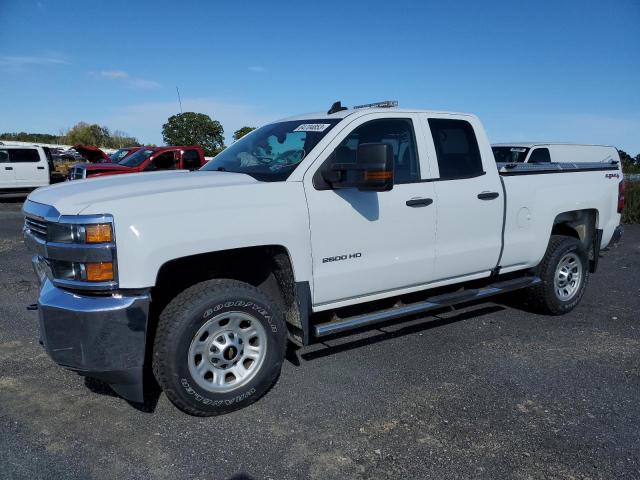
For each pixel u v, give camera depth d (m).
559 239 5.50
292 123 4.50
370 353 4.55
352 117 4.09
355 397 3.74
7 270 7.58
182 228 3.18
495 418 3.46
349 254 3.95
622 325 5.41
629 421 3.44
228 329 3.44
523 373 4.17
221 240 3.31
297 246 3.66
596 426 3.37
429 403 3.66
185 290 3.37
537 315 5.67
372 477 2.84
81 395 3.75
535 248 5.21
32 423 3.36
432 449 3.10
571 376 4.12
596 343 4.86
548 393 3.83
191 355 3.27
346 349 4.63
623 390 3.89
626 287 7.04
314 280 3.80
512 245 5.01
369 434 3.26
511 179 5.01
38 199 3.52
